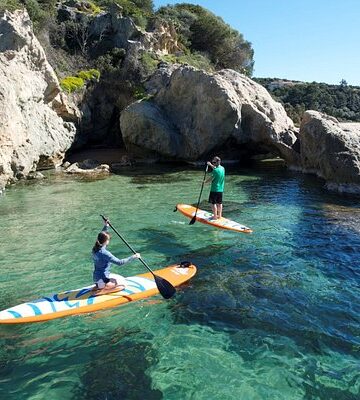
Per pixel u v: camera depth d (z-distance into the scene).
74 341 6.30
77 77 27.45
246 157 25.61
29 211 13.48
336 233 11.45
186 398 5.11
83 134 27.56
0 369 5.67
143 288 7.76
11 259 9.51
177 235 11.22
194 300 7.57
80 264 9.22
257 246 10.43
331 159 17.39
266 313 7.16
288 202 15.04
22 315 6.74
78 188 17.12
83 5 36.09
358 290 8.06
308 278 8.59
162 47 34.50
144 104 24.09
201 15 44.94
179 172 21.36
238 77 24.64
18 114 17.75
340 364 5.80
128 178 19.55
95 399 5.11
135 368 5.68
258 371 5.63
